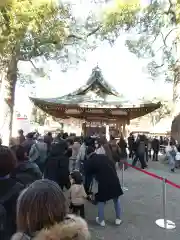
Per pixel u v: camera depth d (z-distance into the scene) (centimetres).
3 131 1516
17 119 1983
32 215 140
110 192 588
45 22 1372
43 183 155
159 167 1656
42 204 141
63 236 137
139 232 564
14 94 1591
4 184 263
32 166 392
